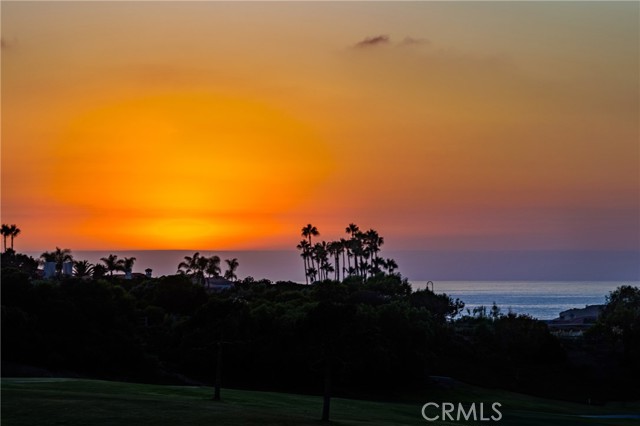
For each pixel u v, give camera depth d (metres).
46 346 98.06
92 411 50.06
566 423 82.00
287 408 64.75
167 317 121.81
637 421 91.06
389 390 110.06
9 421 45.75
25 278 104.88
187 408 54.56
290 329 104.62
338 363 65.38
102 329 105.62
